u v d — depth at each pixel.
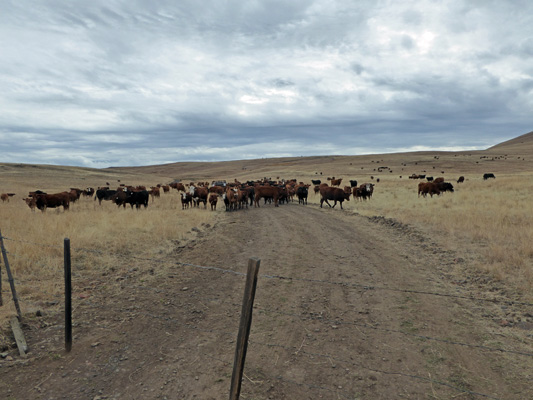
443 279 7.36
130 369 4.09
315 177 83.44
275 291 6.83
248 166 178.00
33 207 19.98
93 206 23.11
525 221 11.98
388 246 10.72
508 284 6.65
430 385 3.76
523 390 3.62
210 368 4.12
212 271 8.23
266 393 3.63
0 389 3.65
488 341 4.67
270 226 15.18
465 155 132.88
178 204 25.34
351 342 4.74
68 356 4.35
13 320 5.04
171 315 5.66
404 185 44.12
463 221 12.70
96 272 7.82
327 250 10.32
